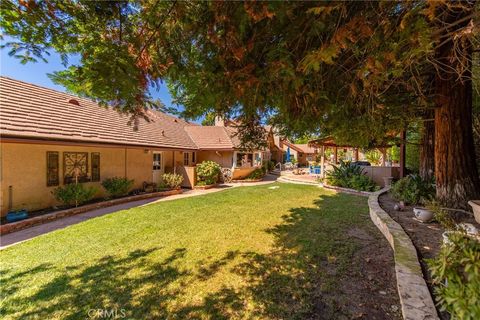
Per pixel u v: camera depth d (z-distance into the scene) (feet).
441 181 15.70
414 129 24.71
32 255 13.47
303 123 11.14
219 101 9.20
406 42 5.75
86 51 7.16
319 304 8.63
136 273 11.28
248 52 7.19
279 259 12.46
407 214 17.92
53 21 6.75
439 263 6.04
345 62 7.47
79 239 15.98
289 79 7.07
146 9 6.82
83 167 28.76
